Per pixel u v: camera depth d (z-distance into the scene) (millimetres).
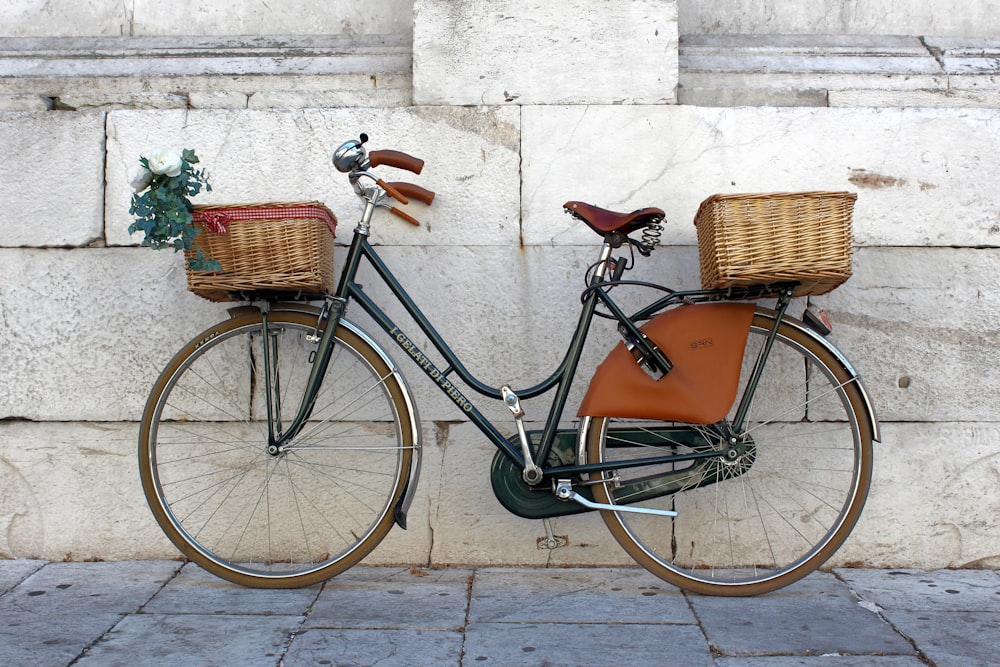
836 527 2973
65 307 3273
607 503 2947
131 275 3275
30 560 3279
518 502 2980
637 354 2922
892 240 3270
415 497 3273
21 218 3271
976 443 3260
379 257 3020
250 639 2566
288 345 3270
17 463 3287
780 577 2961
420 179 3270
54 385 3273
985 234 3262
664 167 3262
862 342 3281
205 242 2785
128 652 2475
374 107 3285
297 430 2959
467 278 3262
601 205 3264
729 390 2863
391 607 2830
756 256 2688
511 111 3260
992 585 3066
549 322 3260
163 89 3344
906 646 2543
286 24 3525
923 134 3264
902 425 3270
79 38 3484
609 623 2705
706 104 3344
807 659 2467
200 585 3033
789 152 3262
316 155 3271
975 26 3527
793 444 3281
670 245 3266
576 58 3260
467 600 2898
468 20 3262
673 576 2963
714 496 3281
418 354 2980
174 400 3275
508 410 3252
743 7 3531
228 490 3303
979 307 3266
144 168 2719
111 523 3289
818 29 3539
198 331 3271
